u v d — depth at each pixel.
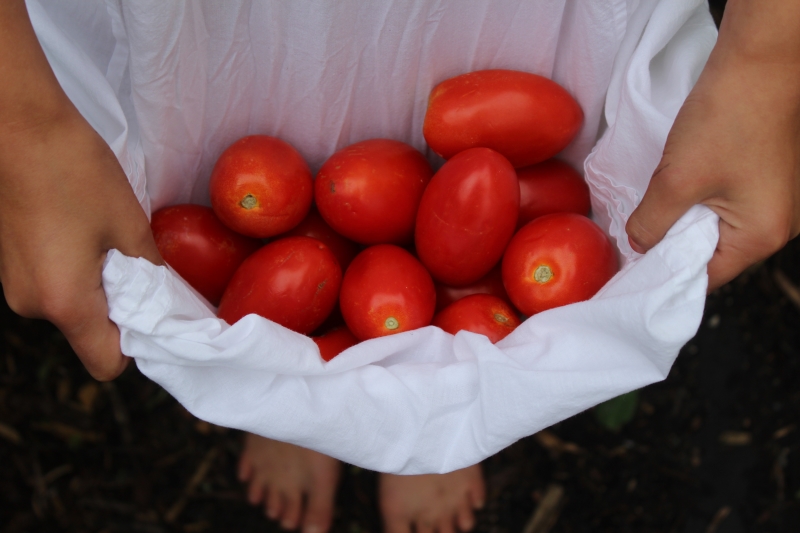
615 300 0.65
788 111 0.61
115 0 0.72
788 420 1.49
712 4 1.62
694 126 0.64
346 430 0.70
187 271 0.87
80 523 1.39
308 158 0.96
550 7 0.82
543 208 0.89
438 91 0.86
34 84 0.56
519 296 0.80
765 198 0.63
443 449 0.72
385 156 0.85
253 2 0.77
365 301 0.79
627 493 1.43
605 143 0.82
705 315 1.55
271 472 1.39
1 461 1.39
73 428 1.43
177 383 0.67
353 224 0.85
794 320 1.54
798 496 1.44
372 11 0.80
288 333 0.68
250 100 0.87
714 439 1.48
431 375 0.71
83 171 0.60
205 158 0.91
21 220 0.60
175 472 1.43
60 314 0.61
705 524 1.43
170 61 0.75
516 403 0.69
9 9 0.53
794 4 0.57
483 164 0.76
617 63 0.83
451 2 0.81
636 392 1.48
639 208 0.69
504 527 1.42
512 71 0.85
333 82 0.86
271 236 0.89
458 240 0.78
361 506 1.41
